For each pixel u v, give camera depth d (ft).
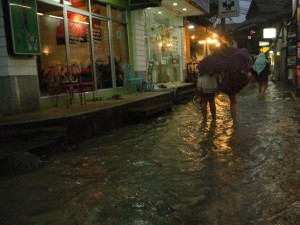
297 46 44.21
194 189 14.49
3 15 24.21
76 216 12.28
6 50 24.34
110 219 11.96
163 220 11.78
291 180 15.15
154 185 15.16
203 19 89.04
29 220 12.07
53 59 30.35
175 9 58.08
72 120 23.68
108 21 39.14
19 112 25.38
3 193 14.69
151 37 52.34
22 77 25.72
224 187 14.60
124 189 14.78
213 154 19.75
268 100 44.47
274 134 24.09
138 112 31.17
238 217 11.80
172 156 19.74
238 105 40.60
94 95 35.94
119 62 42.34
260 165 17.38
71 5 32.30
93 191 14.64
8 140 21.09
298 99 42.37
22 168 17.66
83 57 34.53
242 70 27.58
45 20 29.30
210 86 29.55
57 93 29.48
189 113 36.68
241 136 23.95
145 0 42.68
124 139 24.59
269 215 11.87
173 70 62.64
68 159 19.67
